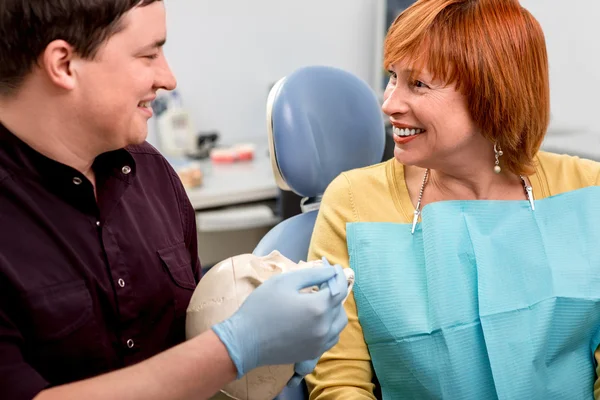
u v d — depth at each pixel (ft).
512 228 3.27
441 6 2.92
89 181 2.55
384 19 8.48
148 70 2.35
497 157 3.25
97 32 2.14
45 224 2.47
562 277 3.21
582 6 6.61
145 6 2.26
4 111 2.36
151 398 2.08
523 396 3.13
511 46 2.93
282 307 2.29
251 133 9.09
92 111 2.29
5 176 2.41
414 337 3.21
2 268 2.29
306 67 4.11
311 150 4.01
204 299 2.57
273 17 8.60
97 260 2.63
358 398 3.20
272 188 6.93
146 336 2.85
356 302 3.42
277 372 2.61
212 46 8.43
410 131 3.15
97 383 2.08
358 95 4.20
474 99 2.97
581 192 3.35
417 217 3.45
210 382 2.20
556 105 7.18
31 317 2.37
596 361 3.37
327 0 8.79
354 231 3.45
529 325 3.15
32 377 2.13
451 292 3.18
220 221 6.79
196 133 8.73
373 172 3.71
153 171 3.14
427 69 2.94
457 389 3.16
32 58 2.16
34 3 2.05
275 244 3.95
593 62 6.60
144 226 2.90
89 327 2.56
